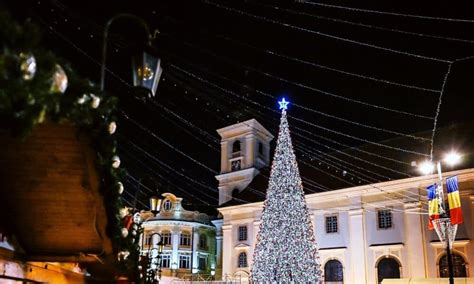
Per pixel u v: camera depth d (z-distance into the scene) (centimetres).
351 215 3897
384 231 3722
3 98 370
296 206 3288
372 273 3688
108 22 513
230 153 5016
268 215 3322
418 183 3647
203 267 5084
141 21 538
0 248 707
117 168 595
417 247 3534
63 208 731
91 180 606
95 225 724
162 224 4994
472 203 3381
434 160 3675
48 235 788
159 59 548
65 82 415
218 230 5184
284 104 3519
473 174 3409
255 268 3306
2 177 662
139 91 532
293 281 3127
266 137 5131
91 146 537
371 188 3838
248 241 4353
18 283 779
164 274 4631
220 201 4884
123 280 1270
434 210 2212
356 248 3797
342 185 4025
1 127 407
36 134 573
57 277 977
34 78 384
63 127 555
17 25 369
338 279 3834
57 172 652
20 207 718
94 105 461
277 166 3397
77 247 825
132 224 919
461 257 3356
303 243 3209
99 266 1166
